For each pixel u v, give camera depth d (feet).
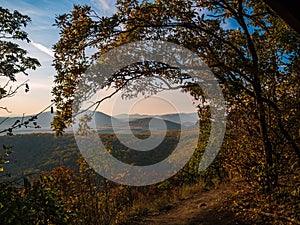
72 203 23.30
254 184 18.42
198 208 28.27
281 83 16.25
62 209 13.73
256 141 19.83
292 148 17.84
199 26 18.71
